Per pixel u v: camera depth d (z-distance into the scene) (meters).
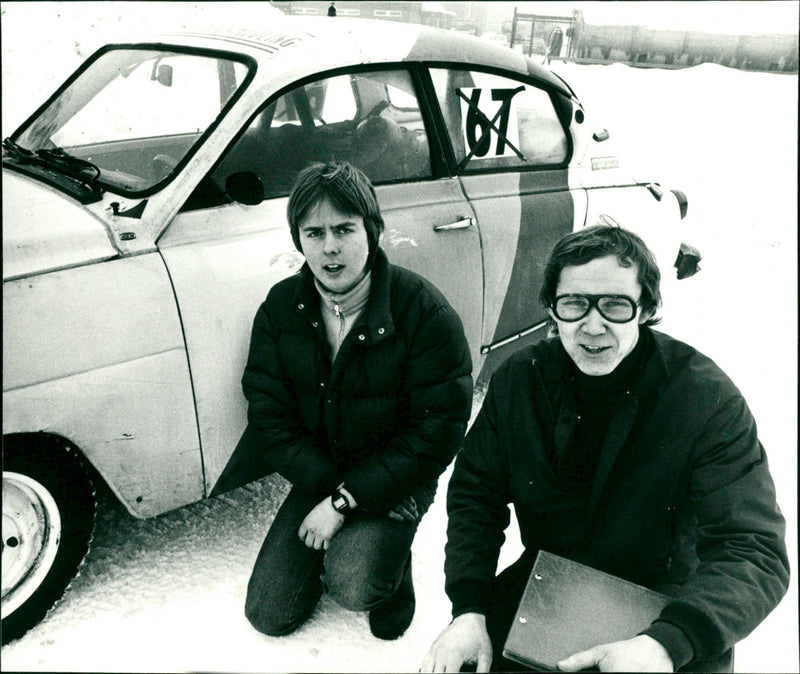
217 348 1.87
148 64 2.30
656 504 1.45
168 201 1.87
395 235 2.20
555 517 1.54
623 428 1.42
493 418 1.58
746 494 1.37
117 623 1.81
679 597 1.33
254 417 1.88
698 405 1.41
